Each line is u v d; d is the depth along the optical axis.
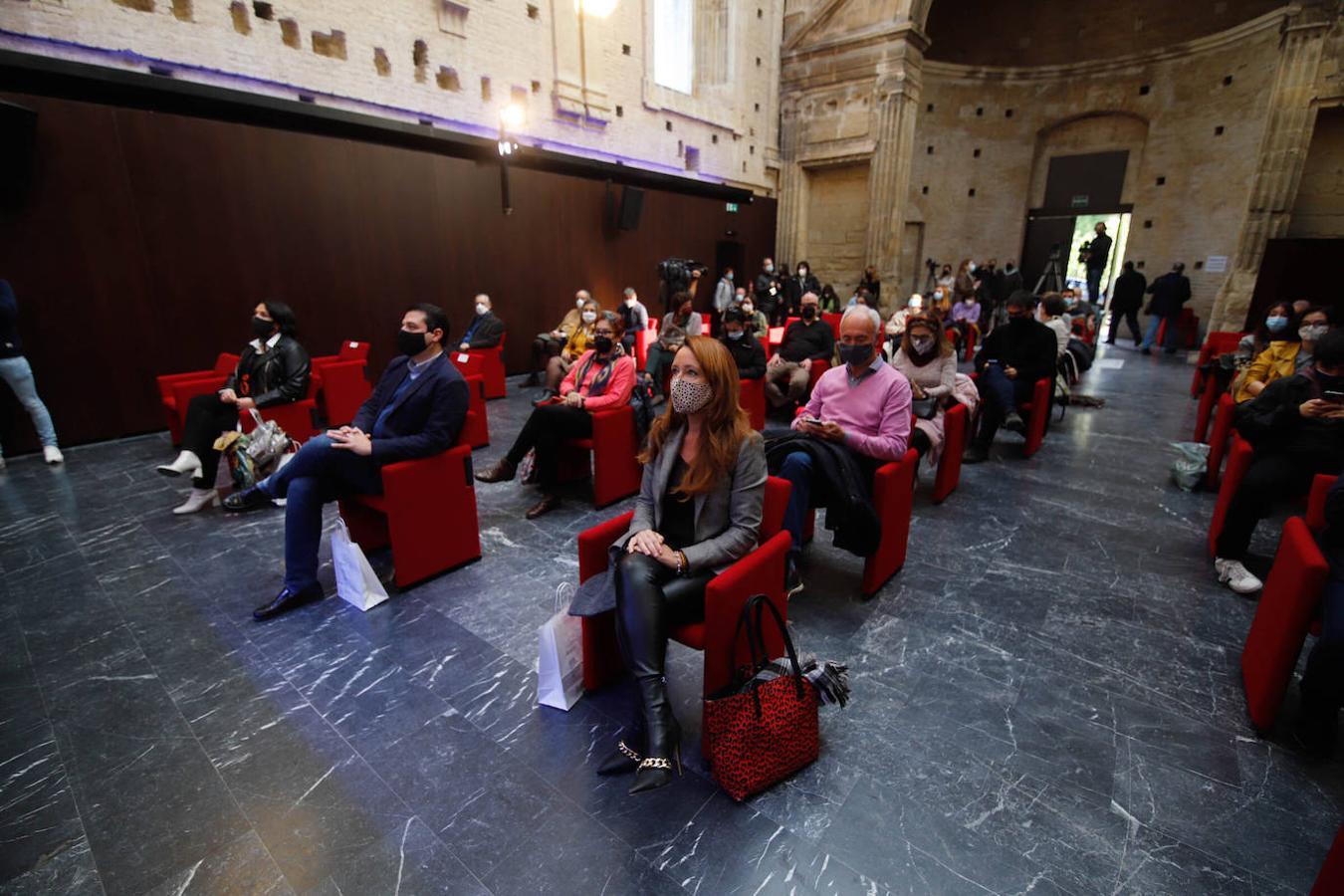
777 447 3.00
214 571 3.23
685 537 2.23
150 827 1.73
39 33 5.19
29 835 1.70
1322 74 9.95
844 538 2.86
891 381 3.10
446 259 8.26
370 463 2.96
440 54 8.10
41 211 5.16
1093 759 1.96
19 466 4.96
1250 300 10.73
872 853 1.64
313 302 6.98
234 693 2.30
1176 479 4.52
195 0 6.01
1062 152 15.69
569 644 2.22
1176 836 1.69
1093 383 8.66
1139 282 12.74
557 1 9.35
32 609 2.88
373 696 2.28
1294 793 1.82
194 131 5.91
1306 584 1.86
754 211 14.52
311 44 6.88
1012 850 1.65
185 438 4.00
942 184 16.62
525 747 2.03
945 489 4.20
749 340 5.66
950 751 2.00
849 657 2.50
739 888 1.54
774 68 14.39
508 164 8.61
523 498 4.32
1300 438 2.98
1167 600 2.92
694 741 2.06
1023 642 2.60
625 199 10.56
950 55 15.92
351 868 1.60
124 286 5.66
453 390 3.07
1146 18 13.92
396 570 3.00
